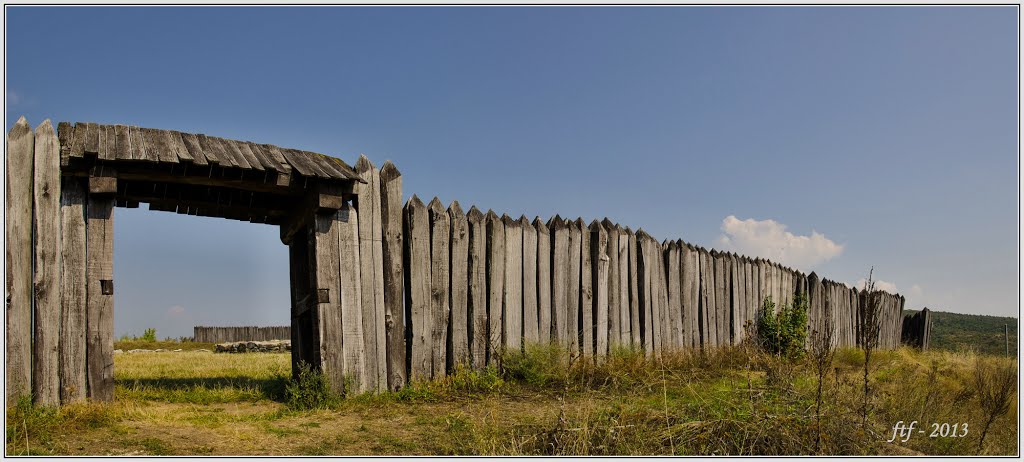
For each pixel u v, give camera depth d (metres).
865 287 6.27
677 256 13.16
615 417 6.17
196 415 7.23
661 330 12.57
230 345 22.89
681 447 5.49
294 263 10.34
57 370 7.02
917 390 8.09
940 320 34.22
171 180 7.97
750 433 5.64
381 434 6.43
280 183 8.07
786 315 14.88
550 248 10.82
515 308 10.13
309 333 10.01
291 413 7.48
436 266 9.42
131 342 28.73
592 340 11.13
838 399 6.77
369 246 8.88
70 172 7.33
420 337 9.12
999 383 8.52
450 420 6.99
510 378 9.68
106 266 7.43
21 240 6.84
